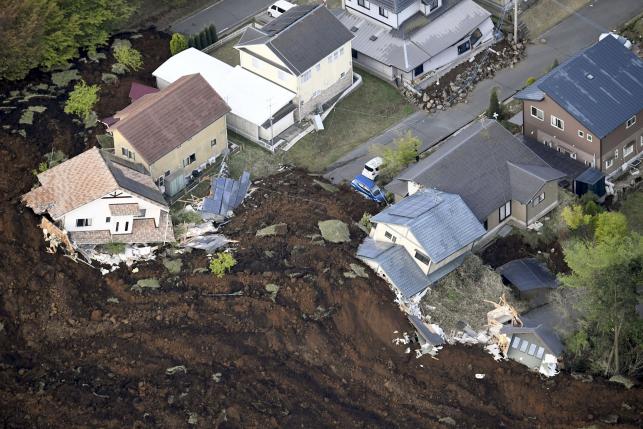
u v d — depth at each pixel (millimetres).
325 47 118875
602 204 112938
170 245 103375
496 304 100562
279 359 94750
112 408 90062
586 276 92250
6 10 110312
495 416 92375
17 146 108938
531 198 106250
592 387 94000
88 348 94625
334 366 94750
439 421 91625
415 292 100062
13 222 101688
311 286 98875
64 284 98062
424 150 117438
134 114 109312
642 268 92500
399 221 101500
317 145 118375
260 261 101250
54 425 88938
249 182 111500
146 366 93188
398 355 96000
